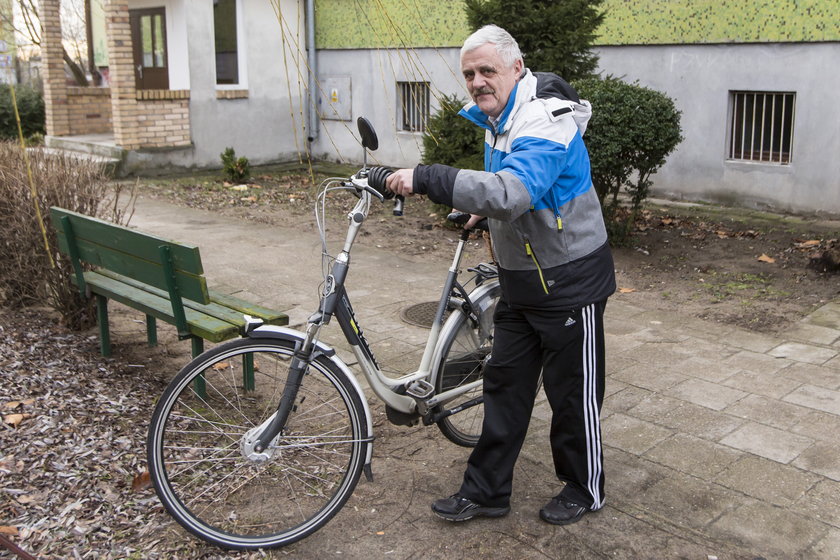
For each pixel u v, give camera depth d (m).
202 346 4.00
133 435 3.61
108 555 2.77
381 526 3.05
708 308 5.84
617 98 6.91
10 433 3.55
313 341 2.88
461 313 3.39
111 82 12.45
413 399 3.28
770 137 9.36
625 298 6.16
